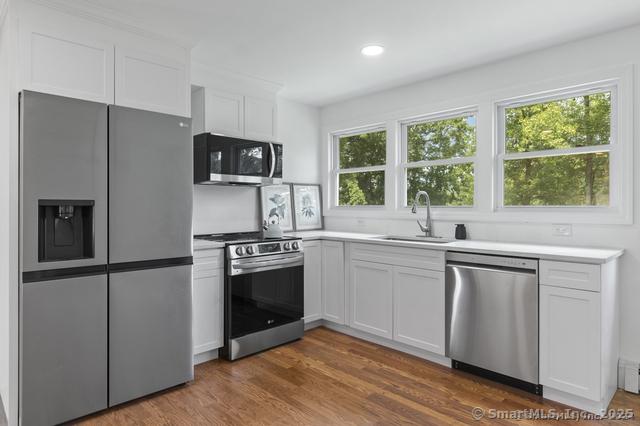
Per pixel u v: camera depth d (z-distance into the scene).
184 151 2.57
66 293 2.09
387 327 3.19
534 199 3.06
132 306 2.33
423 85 3.63
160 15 2.37
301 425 2.10
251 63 3.18
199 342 2.86
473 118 3.42
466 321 2.68
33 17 2.06
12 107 2.00
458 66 3.25
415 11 2.33
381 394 2.44
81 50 2.22
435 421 2.13
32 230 1.98
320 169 4.56
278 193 4.11
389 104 3.90
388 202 3.96
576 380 2.22
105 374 2.23
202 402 2.35
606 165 2.72
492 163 3.19
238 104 3.45
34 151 1.98
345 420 2.14
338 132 4.47
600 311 2.14
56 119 2.05
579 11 2.32
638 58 2.50
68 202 2.08
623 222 2.55
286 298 3.38
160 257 2.45
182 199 2.56
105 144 2.22
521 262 2.42
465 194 3.48
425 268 2.92
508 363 2.48
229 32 2.61
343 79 3.58
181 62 2.66
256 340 3.12
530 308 2.38
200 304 2.87
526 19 2.43
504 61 3.10
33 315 1.99
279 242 3.30
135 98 2.43
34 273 1.99
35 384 2.00
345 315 3.53
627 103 2.54
